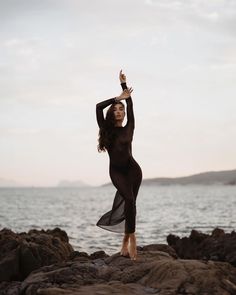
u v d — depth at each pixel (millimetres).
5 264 11414
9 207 95438
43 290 5027
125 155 6578
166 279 5465
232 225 49500
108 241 33250
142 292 5164
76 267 6410
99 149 6797
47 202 128625
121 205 6895
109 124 6691
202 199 145750
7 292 6453
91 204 114625
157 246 11203
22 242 12289
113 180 6645
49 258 12062
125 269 6195
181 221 54969
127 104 6746
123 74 6848
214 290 5094
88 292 5039
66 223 52156
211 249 18703
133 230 6664
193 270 5535
